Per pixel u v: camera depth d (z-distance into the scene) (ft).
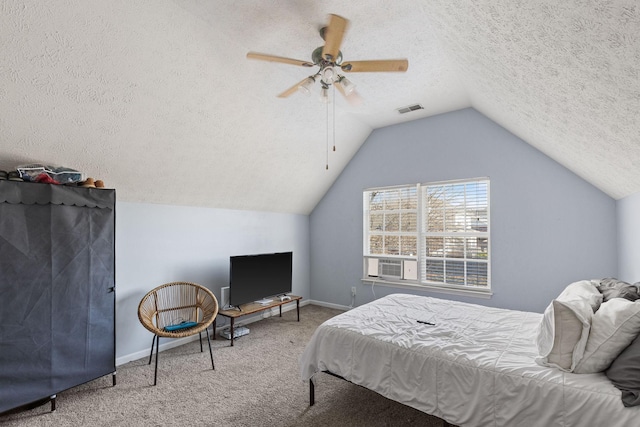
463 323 7.89
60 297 7.57
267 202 14.97
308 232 17.83
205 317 10.50
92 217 8.22
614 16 3.25
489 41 6.01
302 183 15.33
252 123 10.87
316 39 8.14
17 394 6.84
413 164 14.43
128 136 8.75
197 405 7.63
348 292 16.35
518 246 12.03
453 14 6.05
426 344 6.48
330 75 7.15
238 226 14.08
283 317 14.99
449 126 13.51
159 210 11.23
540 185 11.66
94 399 7.86
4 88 6.41
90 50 6.72
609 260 10.53
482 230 12.90
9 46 5.96
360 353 6.98
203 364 9.91
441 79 10.48
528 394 5.05
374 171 15.58
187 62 8.08
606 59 4.09
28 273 7.09
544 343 5.63
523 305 11.92
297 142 12.97
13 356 6.84
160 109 8.64
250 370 9.50
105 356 8.39
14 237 6.91
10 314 6.82
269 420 7.04
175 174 10.69
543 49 4.94
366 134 15.56
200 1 6.74
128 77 7.56
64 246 7.66
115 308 8.99
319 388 8.48
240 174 12.51
